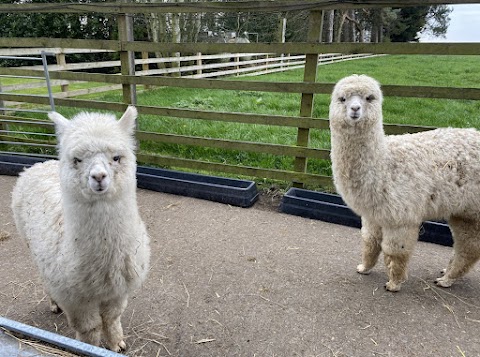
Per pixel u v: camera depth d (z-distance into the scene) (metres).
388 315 2.95
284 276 3.44
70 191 1.91
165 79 5.14
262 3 4.43
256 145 5.01
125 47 5.19
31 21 16.17
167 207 4.84
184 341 2.69
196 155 6.12
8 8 5.47
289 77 14.02
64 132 2.01
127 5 4.97
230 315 2.95
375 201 3.00
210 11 4.68
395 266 3.12
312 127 4.65
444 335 2.75
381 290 3.25
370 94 2.91
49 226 2.24
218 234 4.19
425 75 14.04
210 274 3.46
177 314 2.95
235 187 5.04
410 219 2.96
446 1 3.73
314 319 2.91
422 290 3.26
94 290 2.09
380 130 2.97
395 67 17.00
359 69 16.12
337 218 4.42
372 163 2.96
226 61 17.83
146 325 2.82
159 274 3.45
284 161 5.72
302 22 20.33
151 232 4.22
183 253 3.80
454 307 3.05
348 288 3.28
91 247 1.98
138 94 11.00
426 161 3.01
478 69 15.80
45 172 2.70
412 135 3.27
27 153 6.08
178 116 5.26
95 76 5.53
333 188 5.02
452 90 3.95
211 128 7.09
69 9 5.27
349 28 32.56
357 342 2.69
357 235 4.19
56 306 2.91
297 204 4.61
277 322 2.88
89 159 1.87
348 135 2.98
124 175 1.96
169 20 15.41
